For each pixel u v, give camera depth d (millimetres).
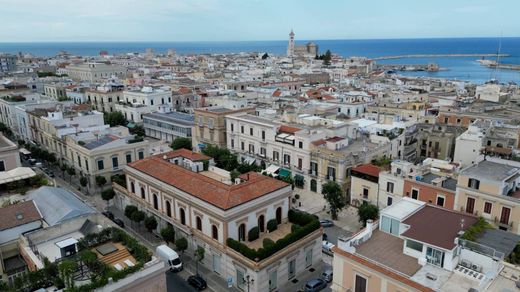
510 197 53156
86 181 87688
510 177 55938
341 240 39094
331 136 92500
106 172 87938
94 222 48062
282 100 143000
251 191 57594
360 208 68500
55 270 37125
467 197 57438
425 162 76062
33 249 42062
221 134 110562
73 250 41562
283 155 93562
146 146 93688
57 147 100375
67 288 34750
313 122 99625
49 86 175000
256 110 120062
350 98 144500
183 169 65625
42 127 106562
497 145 86188
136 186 71750
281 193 60562
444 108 123688
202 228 58156
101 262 38219
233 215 53562
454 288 33312
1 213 45969
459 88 191000
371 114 120438
